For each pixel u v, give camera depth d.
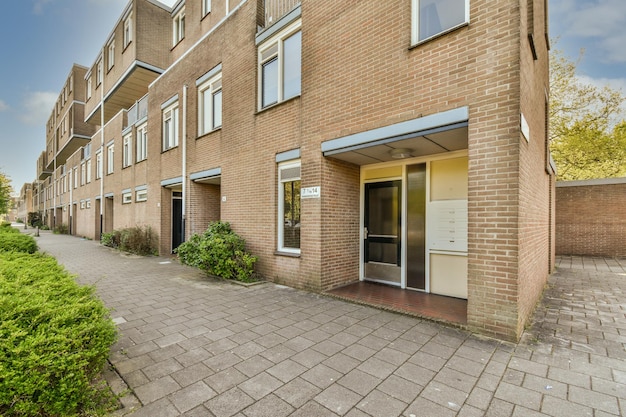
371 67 5.14
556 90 17.34
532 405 2.48
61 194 29.59
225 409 2.42
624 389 2.70
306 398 2.57
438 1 4.57
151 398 2.56
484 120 3.94
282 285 6.55
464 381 2.83
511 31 3.77
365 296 5.52
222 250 6.84
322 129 5.87
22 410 2.01
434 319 4.32
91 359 2.57
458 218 5.51
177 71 10.66
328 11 5.81
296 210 6.61
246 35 7.75
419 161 5.97
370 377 2.89
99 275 7.76
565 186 12.38
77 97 23.91
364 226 6.78
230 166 8.16
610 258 11.46
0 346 2.05
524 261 4.01
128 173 14.40
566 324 4.28
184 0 12.99
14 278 3.44
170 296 5.71
